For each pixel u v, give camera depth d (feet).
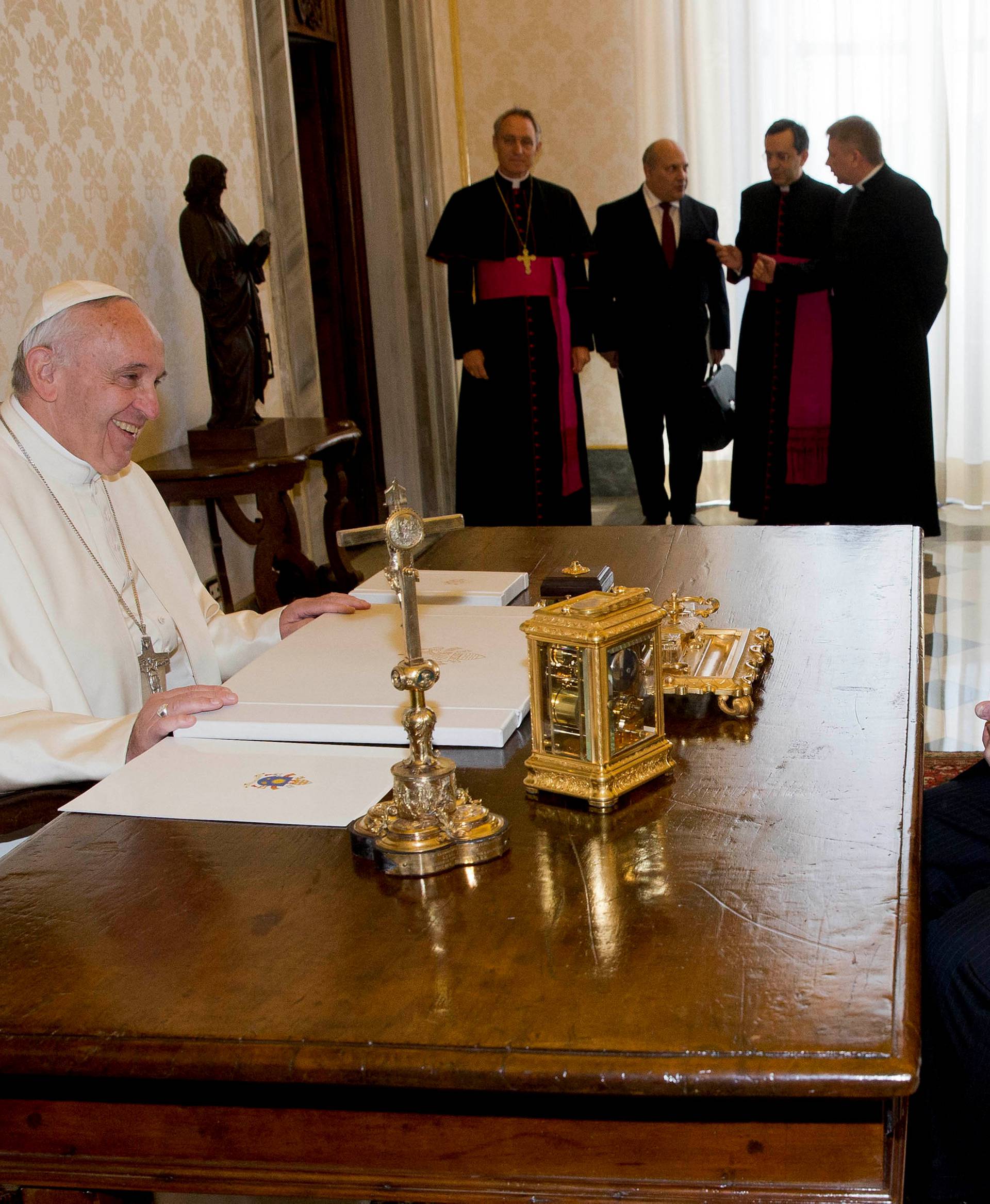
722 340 23.17
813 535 8.71
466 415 21.03
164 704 5.69
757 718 5.41
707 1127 3.31
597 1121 3.36
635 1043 3.18
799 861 4.08
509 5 26.05
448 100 25.49
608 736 4.55
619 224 22.43
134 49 14.06
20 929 3.99
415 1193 3.47
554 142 26.45
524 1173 3.43
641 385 22.74
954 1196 5.39
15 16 11.64
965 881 6.22
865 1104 3.24
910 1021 3.20
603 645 4.45
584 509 21.63
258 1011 3.43
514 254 20.35
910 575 7.53
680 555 8.41
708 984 3.41
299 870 4.25
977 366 24.49
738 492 22.72
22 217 11.72
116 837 4.60
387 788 4.85
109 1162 3.60
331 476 15.78
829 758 4.92
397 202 23.03
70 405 7.54
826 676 5.87
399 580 4.21
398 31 22.75
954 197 24.72
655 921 3.76
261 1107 3.50
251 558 17.75
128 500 8.30
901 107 24.52
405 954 3.67
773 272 20.95
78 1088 3.58
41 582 7.39
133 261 13.98
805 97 24.95
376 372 23.54
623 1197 3.36
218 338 13.82
